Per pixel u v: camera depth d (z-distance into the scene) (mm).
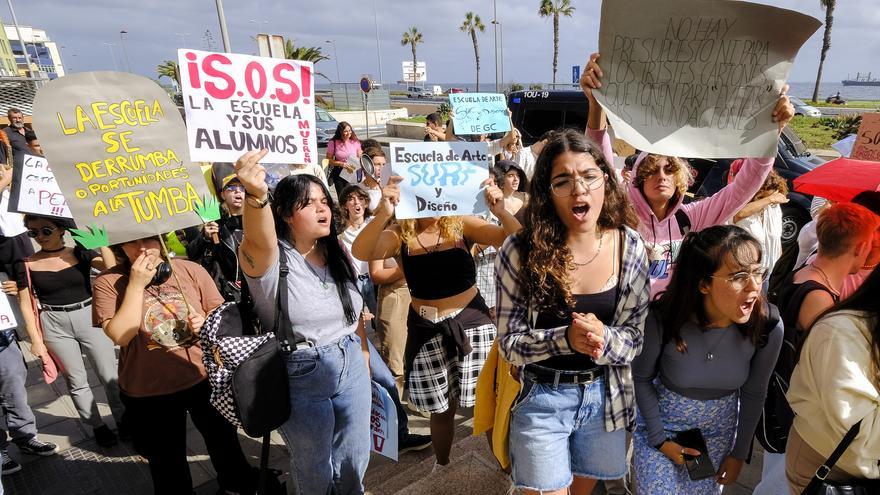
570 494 2080
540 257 1688
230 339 2051
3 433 3117
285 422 2254
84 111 2027
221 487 2754
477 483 2658
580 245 1748
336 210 3920
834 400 1492
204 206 2279
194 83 2025
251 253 2031
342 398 2336
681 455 1928
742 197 2537
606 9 1844
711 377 1877
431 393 2686
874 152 3465
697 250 1760
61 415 3832
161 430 2441
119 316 2197
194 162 2242
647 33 1862
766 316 1837
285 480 3023
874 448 1482
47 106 1964
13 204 3012
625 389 1832
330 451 2344
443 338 2697
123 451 3373
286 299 2139
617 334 1654
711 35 1855
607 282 1739
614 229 1777
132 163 2121
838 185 2463
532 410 1836
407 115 35281
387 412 2662
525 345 1695
